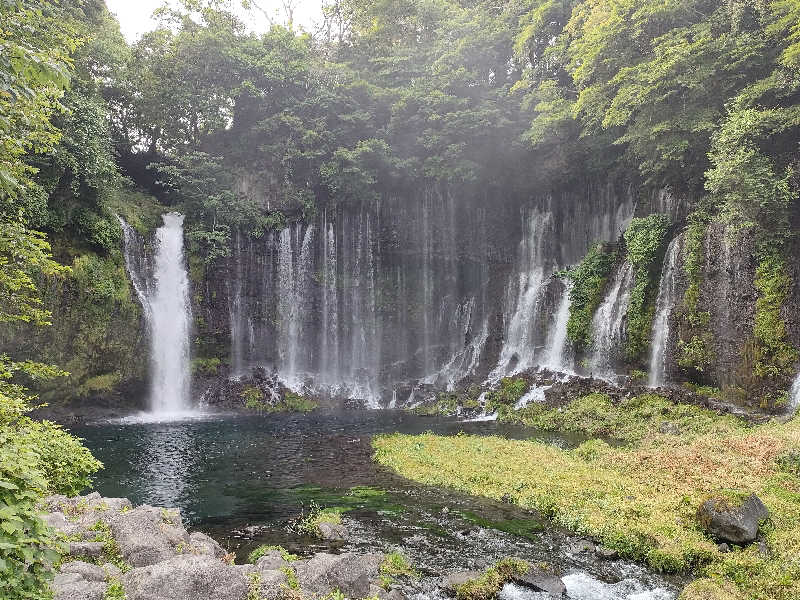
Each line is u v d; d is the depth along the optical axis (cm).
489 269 3634
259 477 1597
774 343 1930
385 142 3388
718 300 2150
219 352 3177
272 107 3525
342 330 3491
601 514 1170
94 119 2480
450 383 3366
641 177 2998
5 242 1065
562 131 3127
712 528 1037
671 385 2302
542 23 3200
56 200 2469
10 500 449
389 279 3588
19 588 443
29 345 2372
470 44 3419
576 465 1580
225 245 3158
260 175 3394
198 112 3388
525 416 2498
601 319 2697
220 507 1323
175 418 2750
